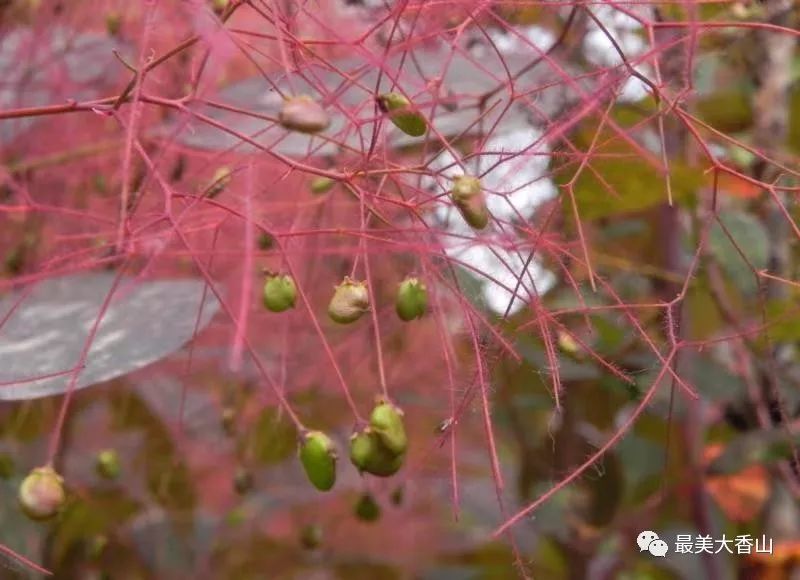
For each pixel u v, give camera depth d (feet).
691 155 0.80
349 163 0.71
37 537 0.84
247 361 0.85
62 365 0.65
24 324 0.67
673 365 0.68
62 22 0.86
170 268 0.78
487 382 0.65
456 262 0.67
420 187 0.69
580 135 0.73
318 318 0.84
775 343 0.81
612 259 0.82
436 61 0.75
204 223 0.71
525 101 0.69
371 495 0.82
